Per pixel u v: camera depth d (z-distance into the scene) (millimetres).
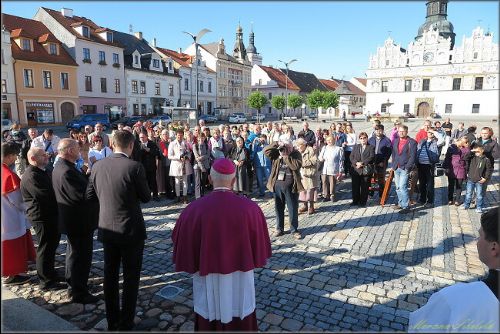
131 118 35094
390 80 58125
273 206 8344
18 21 33281
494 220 1851
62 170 3756
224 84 56938
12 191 4270
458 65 52594
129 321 3387
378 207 8086
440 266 4941
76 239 3846
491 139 7719
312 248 5594
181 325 3564
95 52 37031
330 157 8391
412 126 36625
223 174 2961
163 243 5844
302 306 3920
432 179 8148
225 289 2895
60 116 34188
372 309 3861
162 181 8828
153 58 43938
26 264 4469
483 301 1590
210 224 2826
